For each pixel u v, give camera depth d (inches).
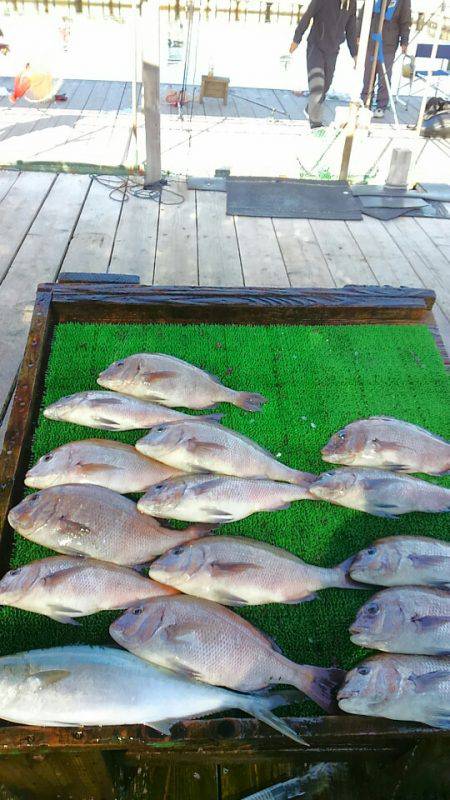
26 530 41.1
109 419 49.5
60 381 54.5
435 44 126.4
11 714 32.9
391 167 120.1
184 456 46.1
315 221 107.0
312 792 42.3
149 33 101.3
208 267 89.7
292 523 44.7
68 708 33.0
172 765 43.1
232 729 32.7
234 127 155.5
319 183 120.6
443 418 53.9
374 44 157.2
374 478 45.6
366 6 110.9
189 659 35.4
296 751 40.2
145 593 39.0
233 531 43.9
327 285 86.9
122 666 34.6
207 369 57.1
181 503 42.6
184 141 142.0
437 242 102.3
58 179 116.0
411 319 63.7
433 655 36.1
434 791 39.9
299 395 55.2
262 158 134.8
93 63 217.3
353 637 37.3
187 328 61.4
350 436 48.8
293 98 187.6
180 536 42.6
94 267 87.6
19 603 37.9
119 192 112.3
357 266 92.8
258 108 174.9
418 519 45.6
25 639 37.9
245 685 35.4
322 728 32.9
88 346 58.2
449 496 45.9
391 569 40.2
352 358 59.3
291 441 51.1
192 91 180.9
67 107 160.7
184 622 36.2
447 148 150.9
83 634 38.3
